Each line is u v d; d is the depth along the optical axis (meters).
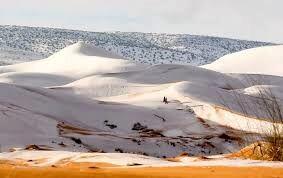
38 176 12.12
